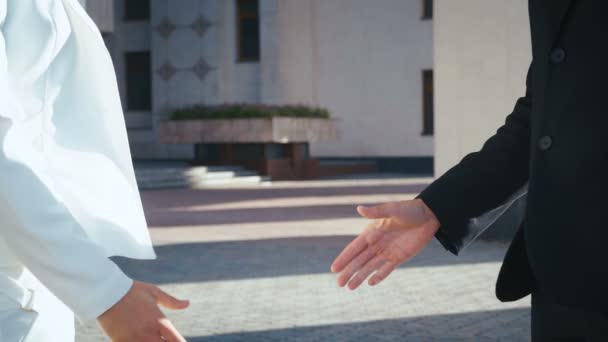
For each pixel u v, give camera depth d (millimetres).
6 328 1098
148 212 12859
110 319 1021
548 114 1265
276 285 6316
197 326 4914
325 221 11289
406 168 25109
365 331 4742
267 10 26047
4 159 975
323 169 22938
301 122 21453
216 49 26719
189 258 7820
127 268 7219
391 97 25219
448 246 1476
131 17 28062
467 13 8984
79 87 1216
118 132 1246
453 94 9102
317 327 4855
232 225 10883
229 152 21578
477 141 8984
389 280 6469
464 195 1461
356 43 25609
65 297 1004
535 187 1262
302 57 26203
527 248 1269
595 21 1235
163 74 27297
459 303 5543
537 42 1314
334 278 6609
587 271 1198
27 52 1122
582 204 1208
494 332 4691
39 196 989
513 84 8758
